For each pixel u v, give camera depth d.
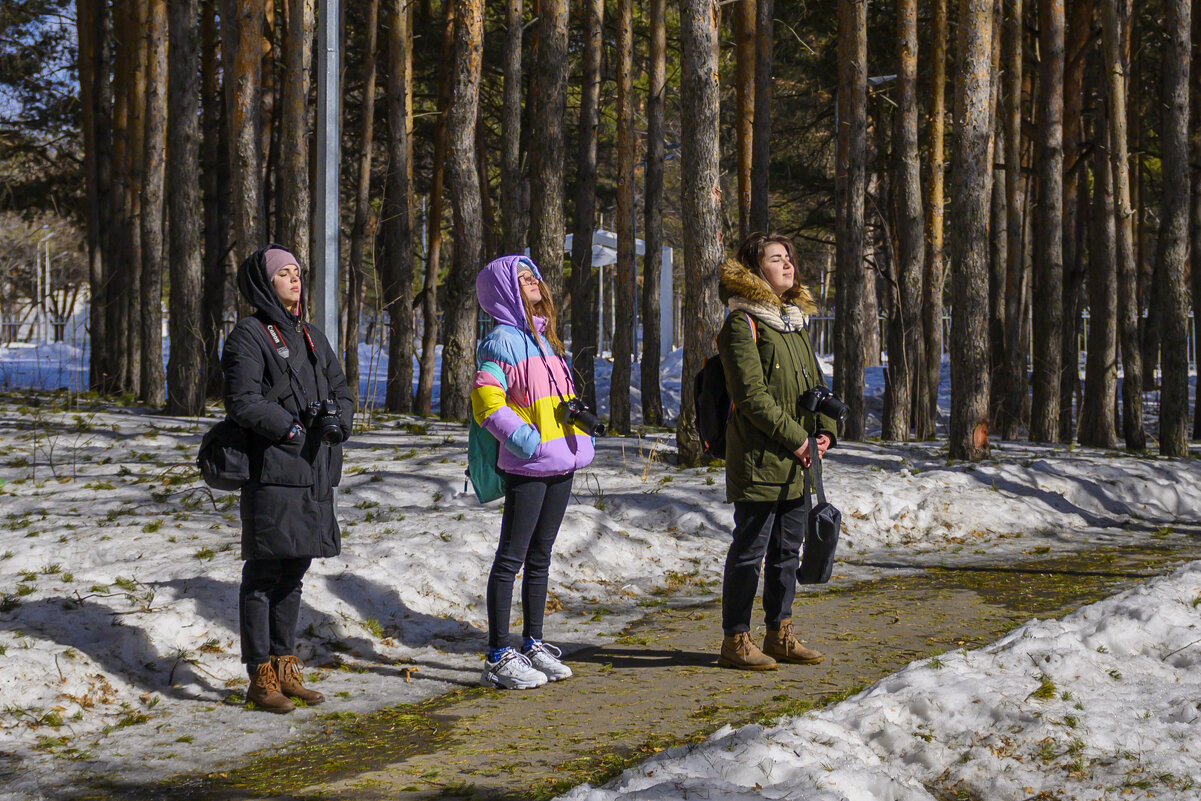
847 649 5.10
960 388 11.66
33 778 3.55
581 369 15.91
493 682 4.63
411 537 6.71
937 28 16.02
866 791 3.21
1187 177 12.92
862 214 14.74
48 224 40.41
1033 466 10.71
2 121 25.47
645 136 28.39
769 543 4.87
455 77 14.55
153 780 3.54
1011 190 15.85
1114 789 3.21
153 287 16.69
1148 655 4.52
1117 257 14.66
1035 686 4.04
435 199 19.69
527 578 4.80
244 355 4.16
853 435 14.53
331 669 4.92
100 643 4.73
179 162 14.38
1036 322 14.97
